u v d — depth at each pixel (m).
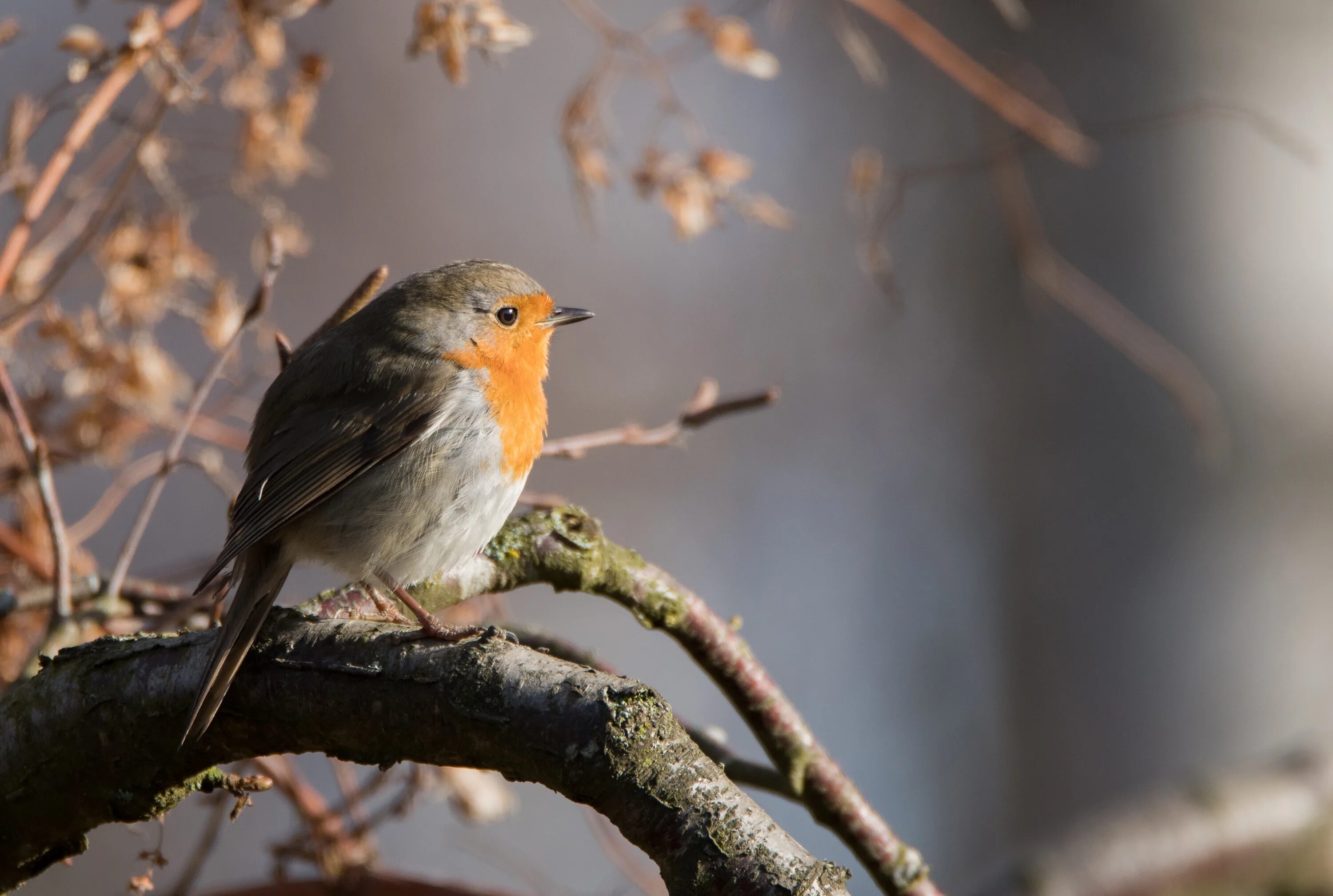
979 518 15.00
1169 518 12.78
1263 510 12.61
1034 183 12.78
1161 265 12.59
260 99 7.44
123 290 7.18
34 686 4.61
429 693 4.05
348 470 5.92
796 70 16.77
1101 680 13.02
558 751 3.82
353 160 17.77
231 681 4.29
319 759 14.04
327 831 6.47
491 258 17.83
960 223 15.09
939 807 15.06
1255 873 8.95
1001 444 14.37
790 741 5.63
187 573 7.42
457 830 14.58
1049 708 13.37
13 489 7.29
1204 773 10.73
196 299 10.24
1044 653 13.37
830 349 17.14
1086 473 13.13
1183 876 8.80
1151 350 12.62
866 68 9.05
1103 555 13.03
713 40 7.62
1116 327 12.65
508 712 3.92
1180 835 8.88
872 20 15.80
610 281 17.91
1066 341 13.28
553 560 5.55
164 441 11.17
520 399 6.27
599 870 14.60
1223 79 12.57
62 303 9.83
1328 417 12.49
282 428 6.03
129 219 7.22
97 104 6.21
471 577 5.74
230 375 8.73
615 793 3.76
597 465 17.34
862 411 16.80
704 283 17.67
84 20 13.88
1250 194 12.53
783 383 17.31
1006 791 14.30
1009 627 14.12
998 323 14.59
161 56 6.18
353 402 6.05
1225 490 12.66
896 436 16.47
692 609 5.57
